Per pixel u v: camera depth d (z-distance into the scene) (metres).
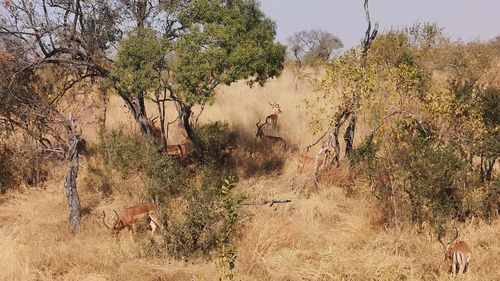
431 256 7.72
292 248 8.28
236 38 9.88
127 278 7.38
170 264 7.71
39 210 10.04
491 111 10.39
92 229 9.25
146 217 9.04
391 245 8.15
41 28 10.17
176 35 10.72
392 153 9.26
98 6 10.59
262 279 7.36
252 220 8.95
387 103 10.72
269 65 10.42
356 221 9.26
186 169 11.05
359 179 10.59
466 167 9.07
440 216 8.58
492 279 7.10
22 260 7.80
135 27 10.24
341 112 11.05
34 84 11.34
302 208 9.85
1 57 10.19
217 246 7.79
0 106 10.82
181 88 9.54
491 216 9.15
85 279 7.39
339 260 7.59
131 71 9.51
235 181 11.48
